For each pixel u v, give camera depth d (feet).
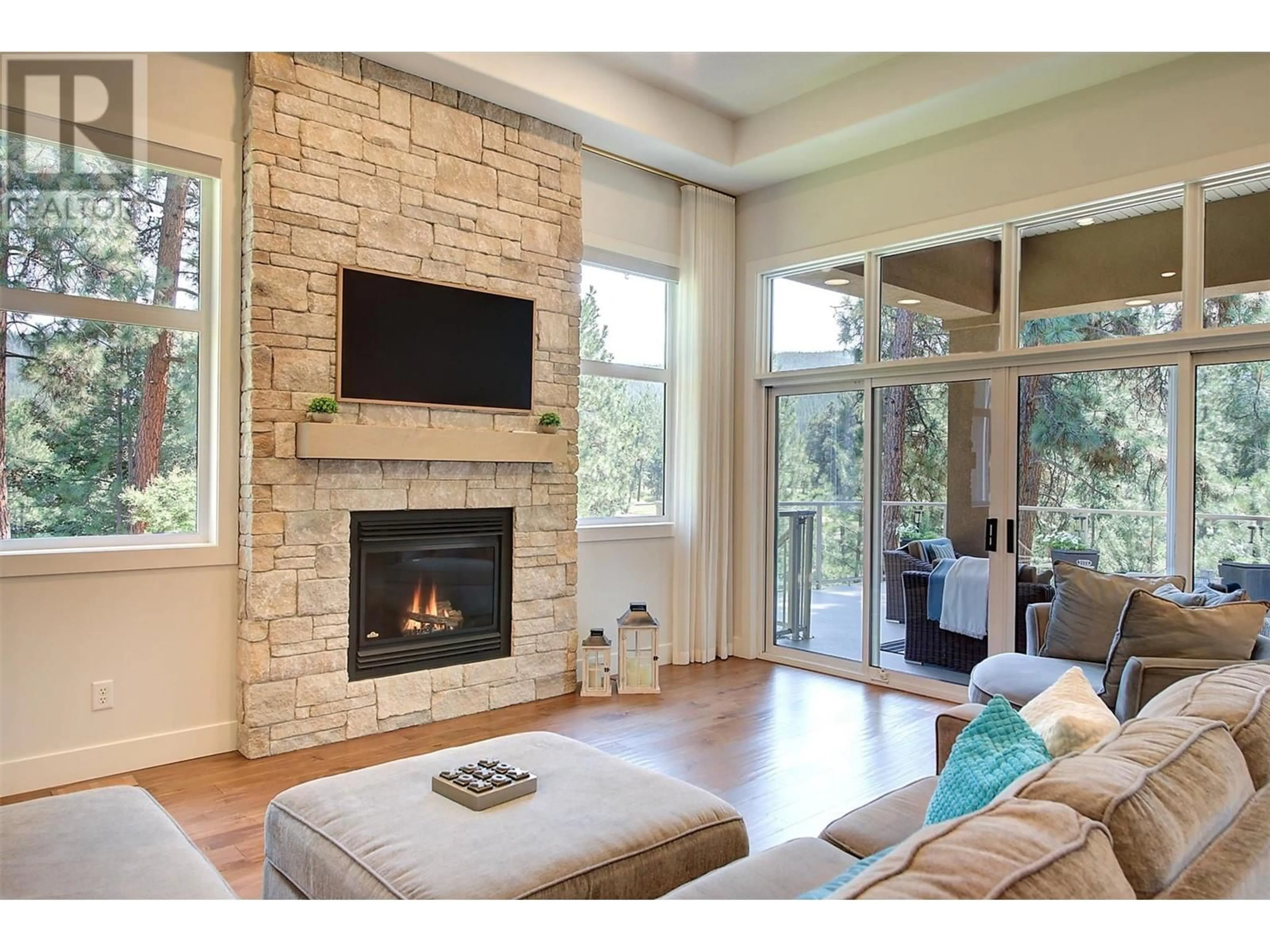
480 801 6.28
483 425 14.14
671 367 18.37
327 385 12.19
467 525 14.05
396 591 13.26
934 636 15.57
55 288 10.73
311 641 12.05
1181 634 8.66
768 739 12.67
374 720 12.71
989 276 14.93
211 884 5.09
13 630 10.14
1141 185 12.86
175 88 11.27
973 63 13.39
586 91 14.55
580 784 6.82
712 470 18.28
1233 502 12.13
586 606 16.57
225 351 11.73
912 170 15.84
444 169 13.52
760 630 18.67
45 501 10.71
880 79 14.65
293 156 11.86
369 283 12.61
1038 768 3.84
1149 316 13.00
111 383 11.17
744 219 18.85
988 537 14.83
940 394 15.64
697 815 6.37
